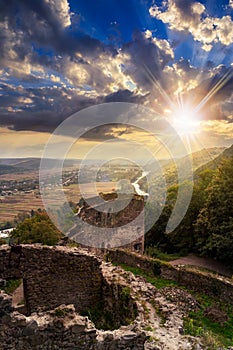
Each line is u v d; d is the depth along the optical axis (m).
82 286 11.80
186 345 7.79
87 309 11.72
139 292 10.46
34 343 6.39
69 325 6.52
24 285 11.95
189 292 14.40
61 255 11.74
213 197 27.28
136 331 7.14
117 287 10.68
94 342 6.62
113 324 10.54
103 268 12.80
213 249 26.62
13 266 11.59
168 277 15.89
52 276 11.68
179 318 9.28
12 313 6.42
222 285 13.60
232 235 23.94
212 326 11.18
